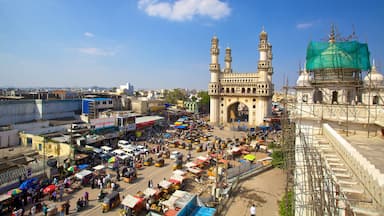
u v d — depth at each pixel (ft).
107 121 187.32
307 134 75.00
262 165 135.23
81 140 153.17
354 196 37.63
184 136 217.36
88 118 205.87
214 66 307.17
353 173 44.14
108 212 87.86
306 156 48.14
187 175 125.59
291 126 90.53
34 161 124.16
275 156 136.77
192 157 161.07
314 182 43.68
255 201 93.40
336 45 94.68
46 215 82.58
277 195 98.73
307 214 59.36
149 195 94.12
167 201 88.79
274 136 227.81
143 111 291.38
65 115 220.02
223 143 189.88
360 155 41.50
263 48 281.95
